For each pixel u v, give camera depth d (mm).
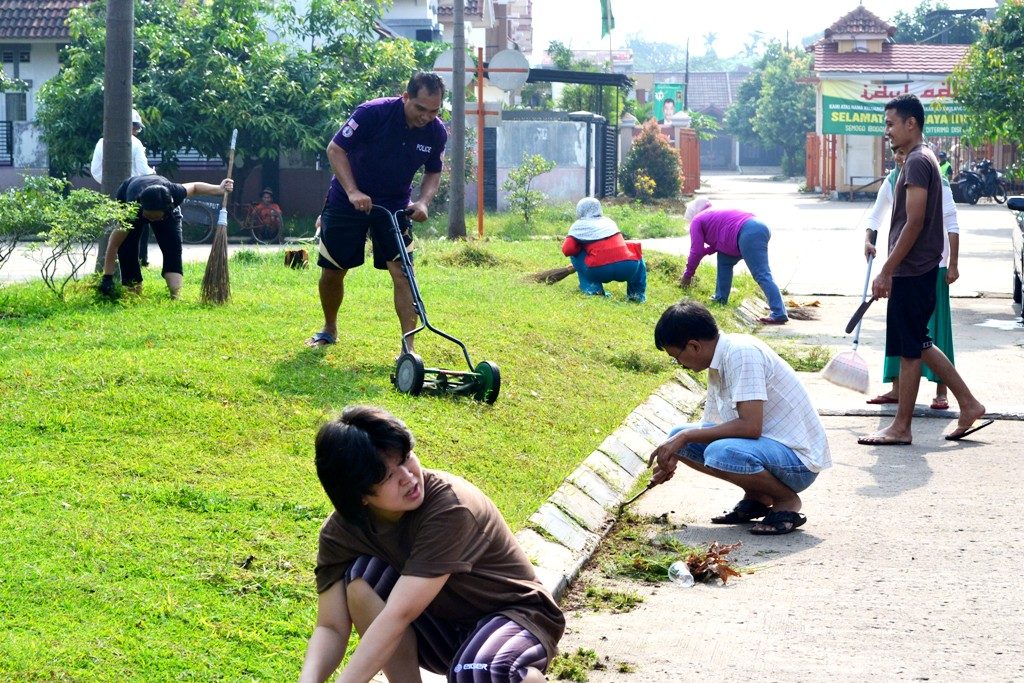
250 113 24094
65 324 8570
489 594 3525
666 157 39000
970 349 11672
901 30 64938
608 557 5969
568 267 13320
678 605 5332
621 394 8852
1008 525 6359
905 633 4953
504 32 46438
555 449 7180
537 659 3484
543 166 25406
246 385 7086
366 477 3256
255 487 5621
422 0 35594
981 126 19984
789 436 6332
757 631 5000
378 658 3311
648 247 21422
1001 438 8258
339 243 8250
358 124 8055
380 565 3514
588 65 44875
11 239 9945
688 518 6637
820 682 4473
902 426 8148
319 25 26109
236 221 24812
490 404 7637
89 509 5152
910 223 7848
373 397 7262
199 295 10398
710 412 6520
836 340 12438
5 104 28328
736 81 103438
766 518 6355
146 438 6078
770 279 13562
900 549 6020
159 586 4543
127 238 10008
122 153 11000
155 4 25094
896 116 8102
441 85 8086
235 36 24375
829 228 26922
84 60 24000
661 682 4492
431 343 8883
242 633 4281
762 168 91000
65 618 4199
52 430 6043
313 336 8516
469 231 22562
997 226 27266
